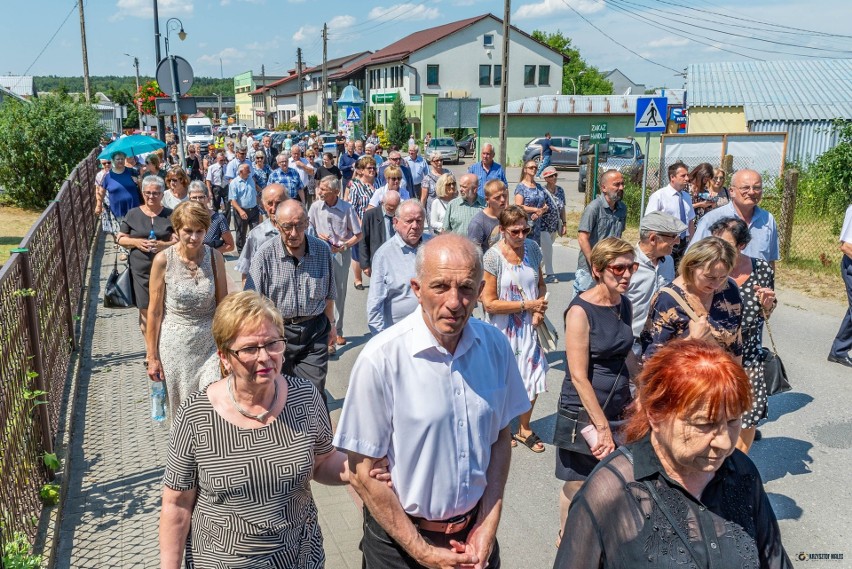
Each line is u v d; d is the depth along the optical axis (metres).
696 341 2.13
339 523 4.58
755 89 26.50
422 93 55.19
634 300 5.17
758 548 2.12
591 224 7.23
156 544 4.32
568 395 4.03
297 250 4.97
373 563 2.83
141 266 6.53
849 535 4.46
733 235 4.53
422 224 5.50
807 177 16.17
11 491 3.99
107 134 25.41
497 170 10.79
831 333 8.52
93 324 8.86
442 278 2.46
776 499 4.89
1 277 4.27
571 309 3.96
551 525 4.64
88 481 5.05
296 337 5.00
